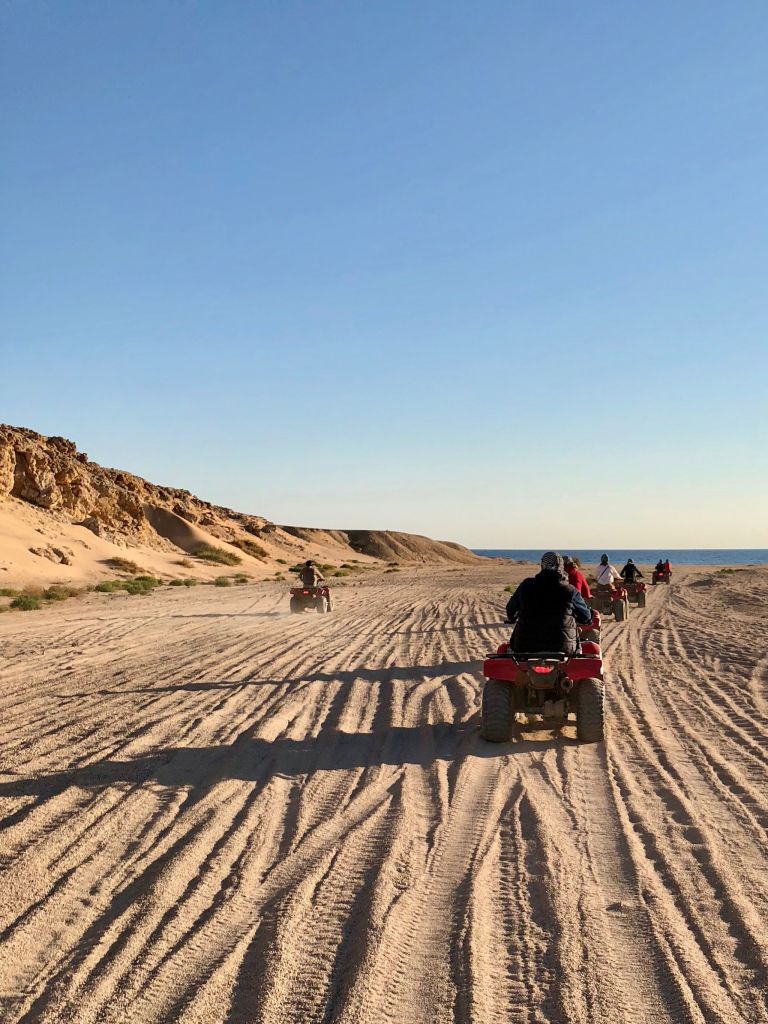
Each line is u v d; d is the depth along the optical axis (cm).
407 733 968
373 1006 386
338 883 530
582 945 445
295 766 819
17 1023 375
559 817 664
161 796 714
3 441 6650
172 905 495
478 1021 374
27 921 474
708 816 662
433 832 629
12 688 1271
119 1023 374
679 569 8794
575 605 948
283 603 3488
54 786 742
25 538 5634
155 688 1267
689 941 449
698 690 1234
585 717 909
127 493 8244
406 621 2486
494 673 909
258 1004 388
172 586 5422
